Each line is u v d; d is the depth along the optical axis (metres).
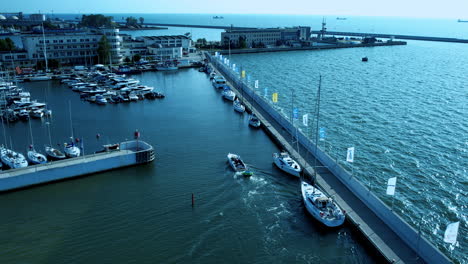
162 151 93.62
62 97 152.00
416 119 118.31
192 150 94.25
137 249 56.31
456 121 116.19
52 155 88.12
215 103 144.25
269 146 97.81
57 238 58.88
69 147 90.50
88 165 79.06
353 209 64.06
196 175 79.62
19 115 122.19
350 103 137.75
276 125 112.12
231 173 80.38
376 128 109.56
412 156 89.56
